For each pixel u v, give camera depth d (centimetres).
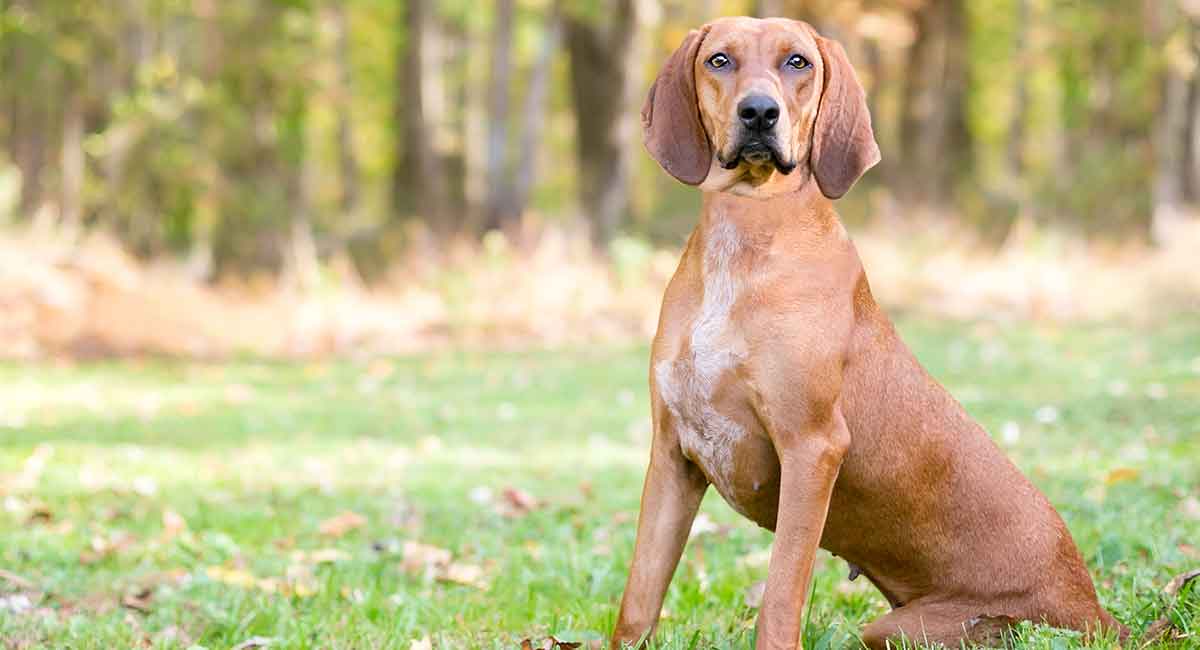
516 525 759
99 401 1298
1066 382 1333
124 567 654
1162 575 554
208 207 2186
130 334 1773
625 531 727
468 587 621
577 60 2597
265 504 818
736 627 521
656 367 443
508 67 2553
